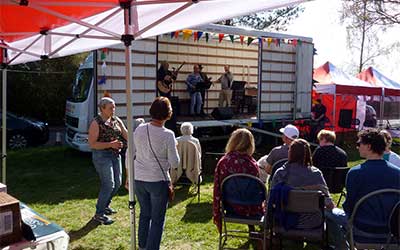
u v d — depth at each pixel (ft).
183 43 32.86
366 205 8.89
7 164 24.94
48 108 53.11
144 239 10.57
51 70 52.54
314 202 9.55
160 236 10.07
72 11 8.88
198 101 31.60
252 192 10.60
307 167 10.16
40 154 28.45
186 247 12.23
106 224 14.08
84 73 25.88
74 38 12.53
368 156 9.33
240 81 35.24
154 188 9.87
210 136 29.17
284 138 14.15
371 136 9.20
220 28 26.43
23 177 21.43
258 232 12.04
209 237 13.04
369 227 8.93
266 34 29.19
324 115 35.65
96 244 12.35
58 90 53.16
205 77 32.60
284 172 10.17
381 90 43.04
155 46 23.76
